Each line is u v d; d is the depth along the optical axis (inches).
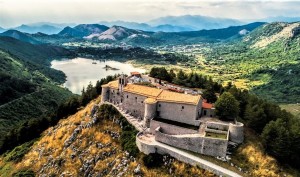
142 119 5890.8
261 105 5846.5
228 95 5565.9
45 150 6220.5
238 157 4677.7
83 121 6254.9
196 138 4798.2
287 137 4653.1
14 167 6397.6
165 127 5300.2
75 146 5762.8
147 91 5925.2
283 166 4645.7
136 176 4687.5
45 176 5580.7
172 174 4520.2
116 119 5836.6
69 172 5364.2
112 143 5467.5
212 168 4335.6
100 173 5073.8
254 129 5472.4
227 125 5098.4
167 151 4781.0
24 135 7608.3
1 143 7741.1
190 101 5413.4
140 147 5012.3
